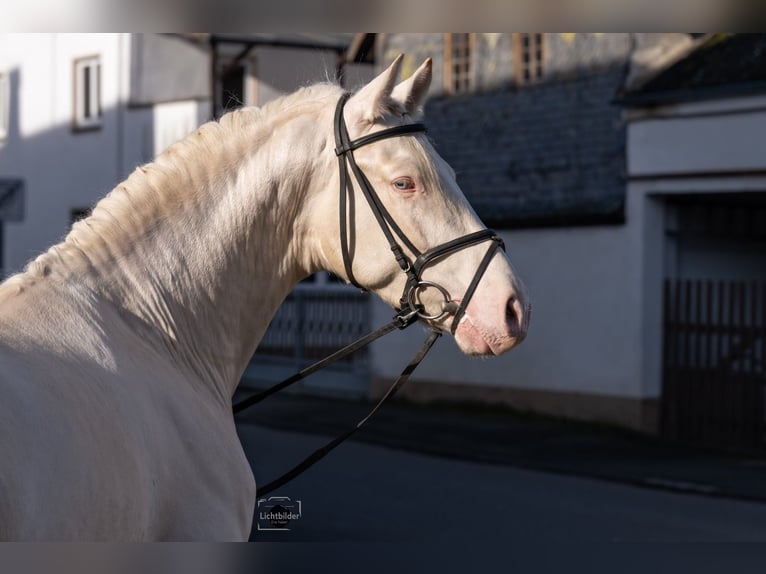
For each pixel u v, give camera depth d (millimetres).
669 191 13586
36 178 25062
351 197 3365
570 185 14797
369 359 17594
